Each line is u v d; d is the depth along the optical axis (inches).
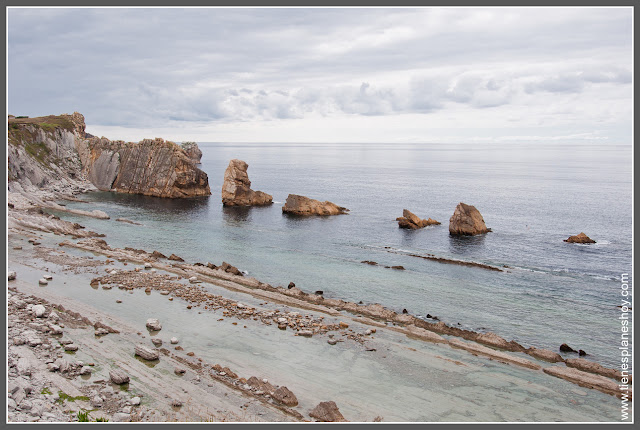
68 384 1079.0
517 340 1533.0
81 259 2315.5
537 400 1151.6
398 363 1323.8
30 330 1379.2
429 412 1073.5
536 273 2282.2
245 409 1042.7
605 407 1127.6
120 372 1140.5
